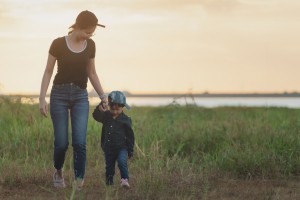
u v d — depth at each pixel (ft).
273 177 30.35
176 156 33.68
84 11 25.99
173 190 25.96
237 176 30.42
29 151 36.73
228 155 32.60
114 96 26.71
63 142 26.40
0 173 29.35
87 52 26.23
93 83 27.27
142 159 33.53
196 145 37.27
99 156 35.65
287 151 33.73
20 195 25.66
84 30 25.90
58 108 26.23
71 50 25.94
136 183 27.30
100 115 27.27
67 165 33.91
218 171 30.99
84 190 26.35
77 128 26.32
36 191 26.58
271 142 36.04
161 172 27.50
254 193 26.12
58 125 26.32
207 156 34.47
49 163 33.37
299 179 30.07
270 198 24.59
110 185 26.37
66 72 26.07
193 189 25.76
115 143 26.71
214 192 26.03
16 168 30.78
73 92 26.21
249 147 34.17
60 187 27.27
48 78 26.43
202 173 29.81
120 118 26.94
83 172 26.55
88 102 26.78
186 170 29.99
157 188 25.39
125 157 26.55
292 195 25.64
